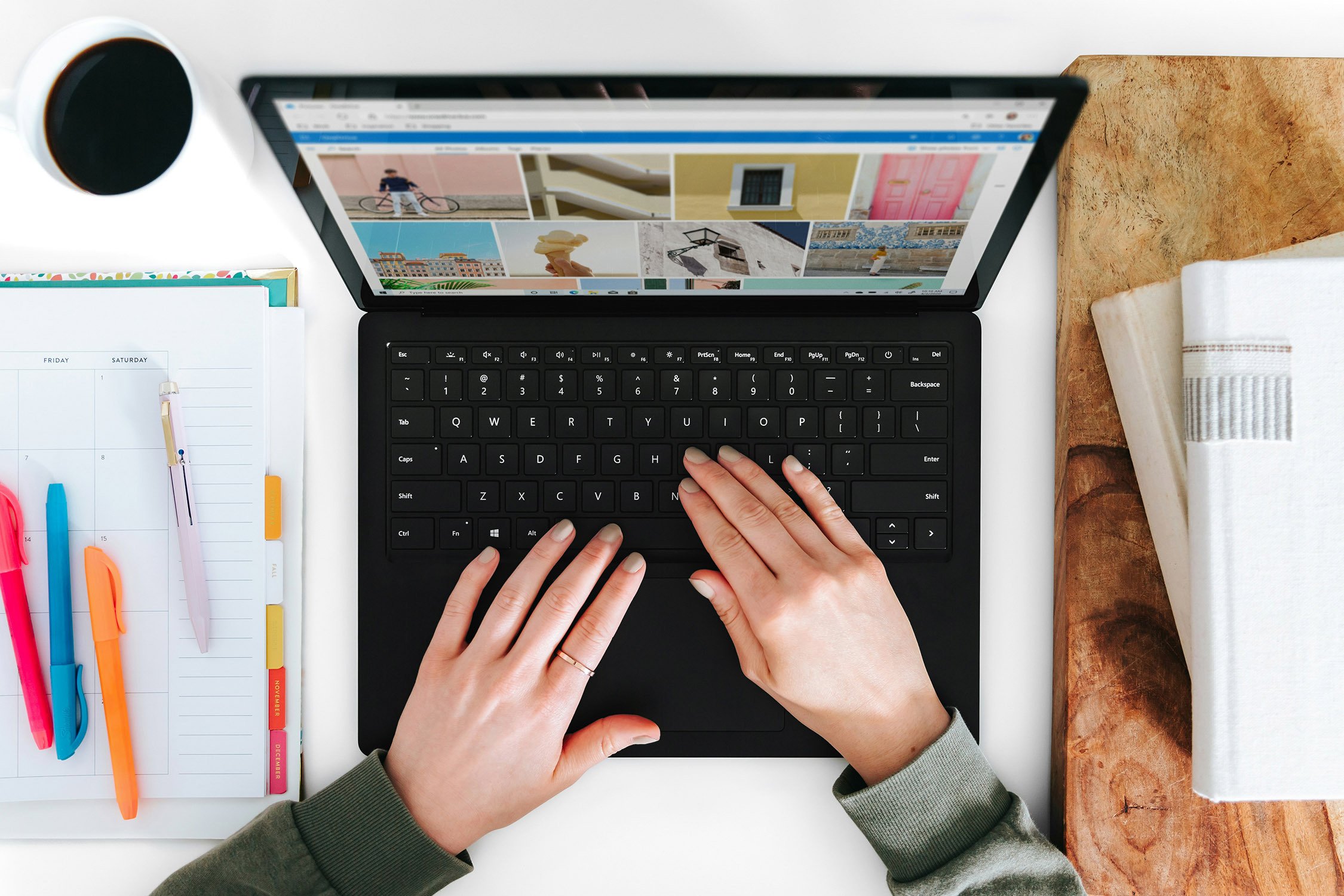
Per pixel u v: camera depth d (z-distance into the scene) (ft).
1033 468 1.91
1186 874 1.76
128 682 1.83
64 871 1.83
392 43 1.88
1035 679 1.89
